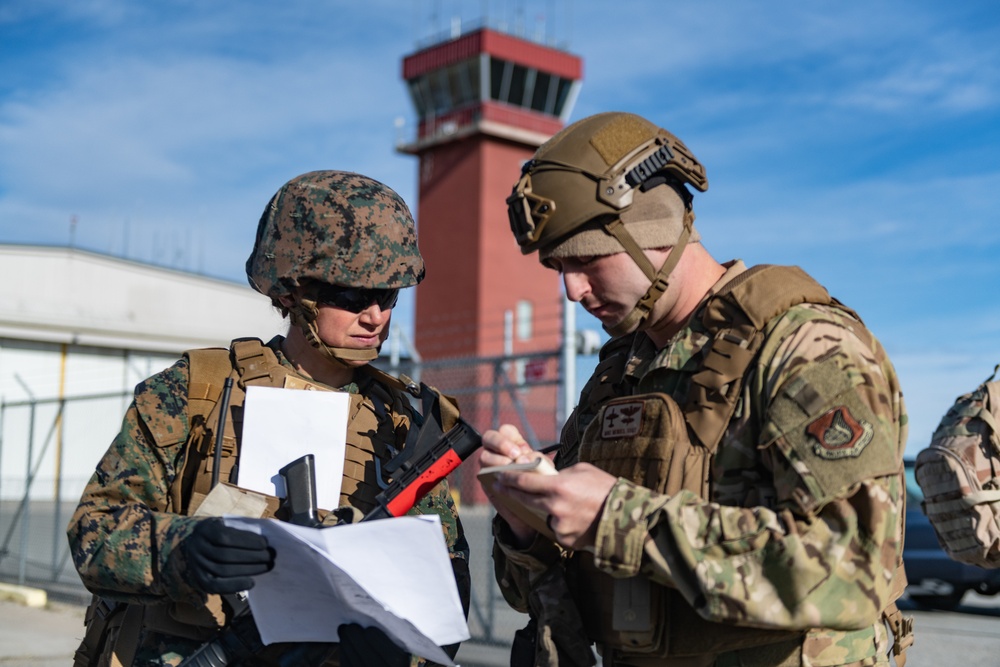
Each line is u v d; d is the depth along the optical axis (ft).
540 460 5.34
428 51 107.34
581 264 5.77
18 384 69.46
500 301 99.14
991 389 8.32
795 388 5.10
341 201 6.95
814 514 4.94
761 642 5.27
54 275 75.77
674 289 5.82
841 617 4.80
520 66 106.01
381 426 7.40
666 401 5.57
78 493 37.70
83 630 23.79
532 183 5.73
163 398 6.98
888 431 5.01
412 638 5.44
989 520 8.02
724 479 5.34
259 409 7.01
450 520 7.34
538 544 6.16
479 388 21.06
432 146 106.32
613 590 5.74
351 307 6.98
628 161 5.63
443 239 103.45
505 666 18.43
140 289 80.74
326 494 6.94
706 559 4.91
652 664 5.64
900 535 5.14
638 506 5.05
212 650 6.32
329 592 5.66
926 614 28.25
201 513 6.63
